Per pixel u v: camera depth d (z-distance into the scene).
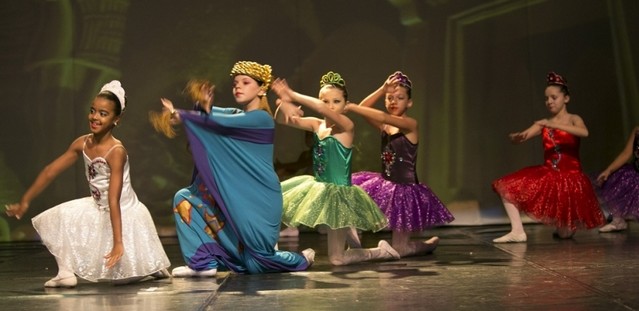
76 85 8.47
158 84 8.50
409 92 6.29
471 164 8.66
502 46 8.66
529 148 8.67
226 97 8.52
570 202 6.99
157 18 8.52
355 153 8.55
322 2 8.57
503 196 6.96
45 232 4.88
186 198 5.23
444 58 8.62
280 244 7.35
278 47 8.55
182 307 4.07
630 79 8.76
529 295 4.16
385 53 8.60
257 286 4.69
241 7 8.54
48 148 8.47
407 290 4.41
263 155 5.27
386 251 5.81
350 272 5.21
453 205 8.65
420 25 8.61
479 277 4.82
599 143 8.74
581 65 8.72
